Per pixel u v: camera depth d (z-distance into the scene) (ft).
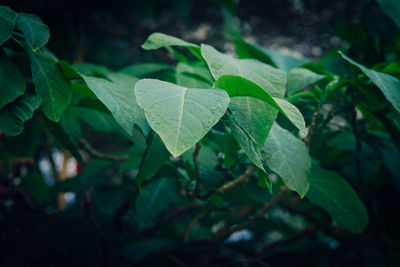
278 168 2.08
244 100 1.91
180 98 1.64
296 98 2.56
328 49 6.01
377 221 2.78
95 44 5.19
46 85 2.08
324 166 2.95
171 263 3.65
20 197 3.76
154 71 2.78
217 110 1.62
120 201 4.69
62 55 4.15
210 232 4.37
